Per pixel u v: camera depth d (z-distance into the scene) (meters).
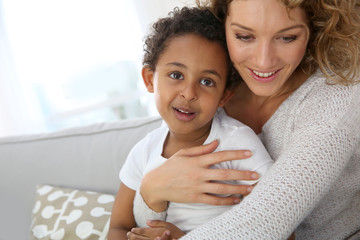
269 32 0.71
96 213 1.24
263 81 0.78
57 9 2.46
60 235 1.23
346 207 0.90
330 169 0.69
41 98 2.68
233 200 0.83
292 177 0.68
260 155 0.83
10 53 2.52
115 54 2.47
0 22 2.47
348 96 0.75
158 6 2.16
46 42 2.53
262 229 0.67
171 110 0.85
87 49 2.51
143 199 0.89
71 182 1.41
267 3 0.69
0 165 1.53
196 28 0.83
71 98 2.67
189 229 0.89
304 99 0.82
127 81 2.57
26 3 2.46
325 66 0.81
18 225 1.47
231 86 0.90
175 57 0.83
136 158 1.00
